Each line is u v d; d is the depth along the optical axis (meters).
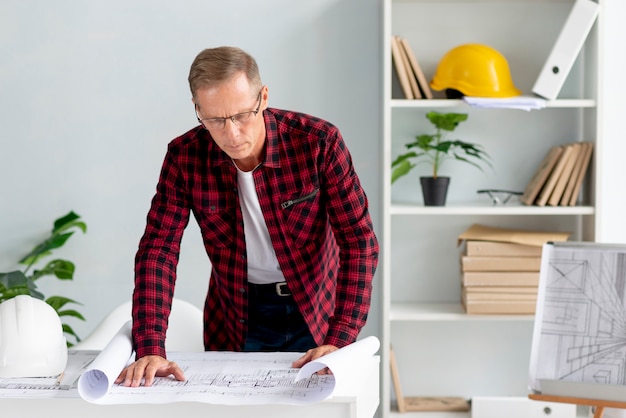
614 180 3.12
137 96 3.16
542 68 3.07
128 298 3.22
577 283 2.15
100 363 1.62
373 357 1.84
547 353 2.13
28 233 3.21
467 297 2.95
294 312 2.14
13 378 1.73
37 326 1.76
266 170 1.91
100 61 3.15
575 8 2.85
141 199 3.19
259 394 1.59
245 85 1.66
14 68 3.16
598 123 2.88
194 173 1.92
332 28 3.11
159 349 1.76
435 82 2.97
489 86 2.91
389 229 2.91
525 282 2.92
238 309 2.12
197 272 3.21
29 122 3.18
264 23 3.12
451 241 3.19
